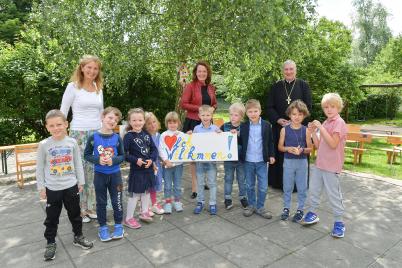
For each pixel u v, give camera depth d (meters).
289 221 3.90
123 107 10.64
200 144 4.16
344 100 13.38
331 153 3.49
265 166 4.04
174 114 4.19
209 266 2.88
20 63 9.37
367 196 4.83
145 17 6.47
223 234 3.55
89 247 3.24
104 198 3.46
